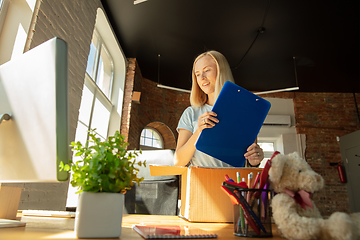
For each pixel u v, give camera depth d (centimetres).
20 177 64
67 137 58
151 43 482
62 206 257
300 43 469
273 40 463
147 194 180
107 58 485
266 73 568
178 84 627
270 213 58
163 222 87
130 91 505
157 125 622
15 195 89
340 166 574
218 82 146
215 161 133
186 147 130
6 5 209
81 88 298
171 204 175
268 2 379
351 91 638
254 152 113
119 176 57
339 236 45
